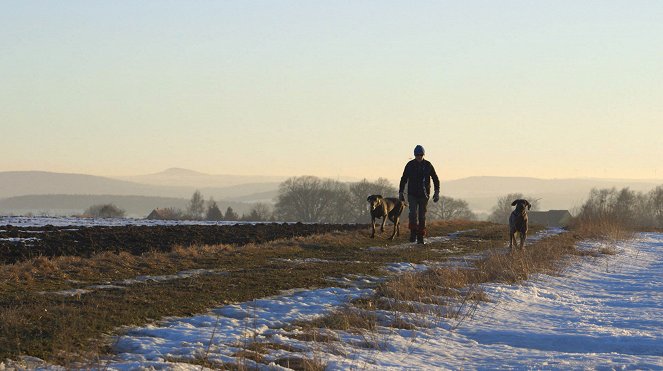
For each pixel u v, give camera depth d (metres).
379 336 10.59
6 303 11.18
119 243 20.50
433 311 12.65
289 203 119.94
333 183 121.56
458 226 32.16
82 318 10.20
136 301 11.75
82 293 12.55
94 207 132.50
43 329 9.49
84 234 22.47
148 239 21.77
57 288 13.09
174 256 17.56
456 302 13.61
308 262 18.14
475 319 12.41
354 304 12.65
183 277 14.85
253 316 11.36
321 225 30.86
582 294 16.28
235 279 14.60
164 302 11.83
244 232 25.52
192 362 8.53
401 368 8.88
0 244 19.03
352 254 20.22
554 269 19.44
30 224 30.52
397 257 19.95
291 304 12.41
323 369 8.57
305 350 9.48
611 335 11.38
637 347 10.63
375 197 25.00
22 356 8.35
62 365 8.16
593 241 29.14
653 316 13.47
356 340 10.27
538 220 111.31
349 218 119.62
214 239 22.69
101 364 8.21
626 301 15.27
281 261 18.16
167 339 9.66
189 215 140.38
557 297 15.46
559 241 26.61
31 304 11.03
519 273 17.73
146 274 15.18
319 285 14.61
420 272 16.50
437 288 14.59
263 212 135.50
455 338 10.92
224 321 10.85
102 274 14.81
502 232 29.62
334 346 9.74
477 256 21.14
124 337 9.57
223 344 9.48
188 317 11.05
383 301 13.23
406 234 26.86
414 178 24.03
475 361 9.54
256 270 16.09
